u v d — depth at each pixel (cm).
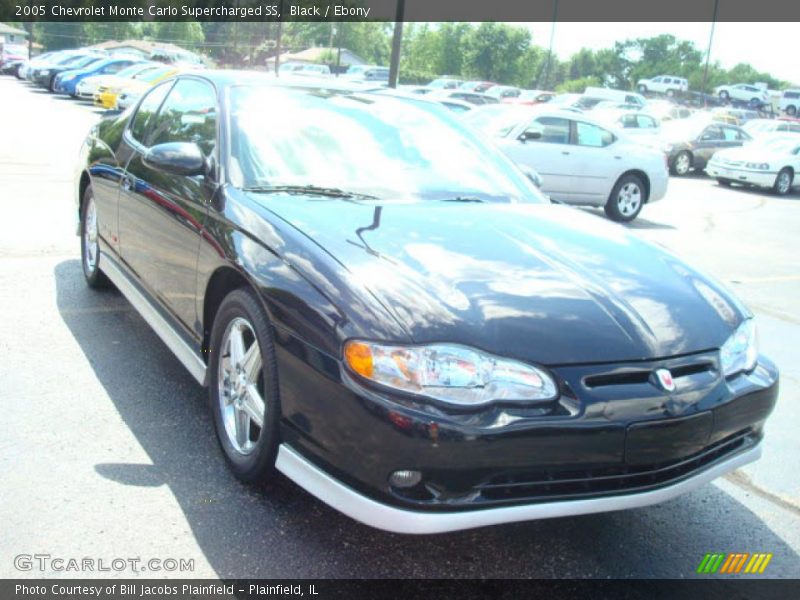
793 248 1064
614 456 255
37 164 1088
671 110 3030
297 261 285
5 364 413
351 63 5738
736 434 298
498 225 341
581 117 1205
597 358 260
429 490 244
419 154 407
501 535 303
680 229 1188
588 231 355
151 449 338
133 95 2175
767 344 595
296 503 305
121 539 274
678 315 291
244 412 313
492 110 1253
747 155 1933
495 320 261
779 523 330
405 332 249
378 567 274
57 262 616
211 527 286
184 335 370
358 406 246
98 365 424
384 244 299
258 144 368
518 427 244
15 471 311
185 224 358
